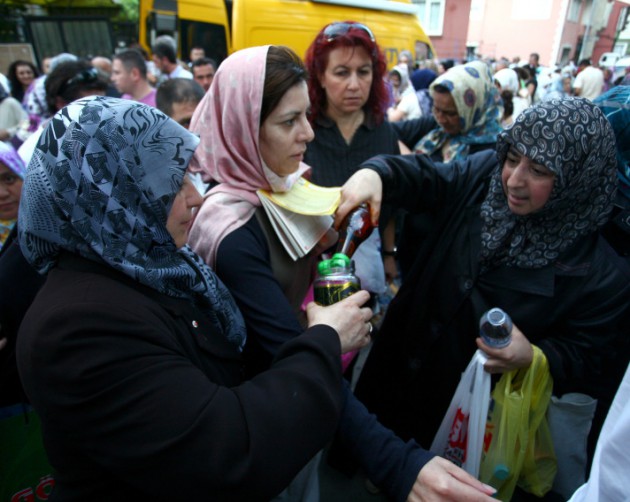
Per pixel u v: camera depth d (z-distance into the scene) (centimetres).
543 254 120
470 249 136
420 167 149
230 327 98
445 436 137
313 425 76
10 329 122
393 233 216
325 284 105
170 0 643
